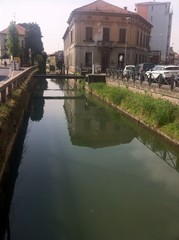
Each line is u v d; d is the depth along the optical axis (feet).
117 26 145.28
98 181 29.60
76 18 141.08
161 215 23.43
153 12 224.53
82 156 37.35
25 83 67.92
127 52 148.36
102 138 46.11
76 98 93.86
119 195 26.61
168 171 32.60
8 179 28.58
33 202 25.39
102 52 145.38
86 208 24.44
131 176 31.01
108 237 20.52
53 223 22.18
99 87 90.94
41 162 34.96
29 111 69.77
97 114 65.36
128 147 41.60
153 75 68.18
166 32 228.02
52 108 75.10
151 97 57.06
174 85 51.11
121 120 58.59
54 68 236.43
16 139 38.52
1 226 22.08
